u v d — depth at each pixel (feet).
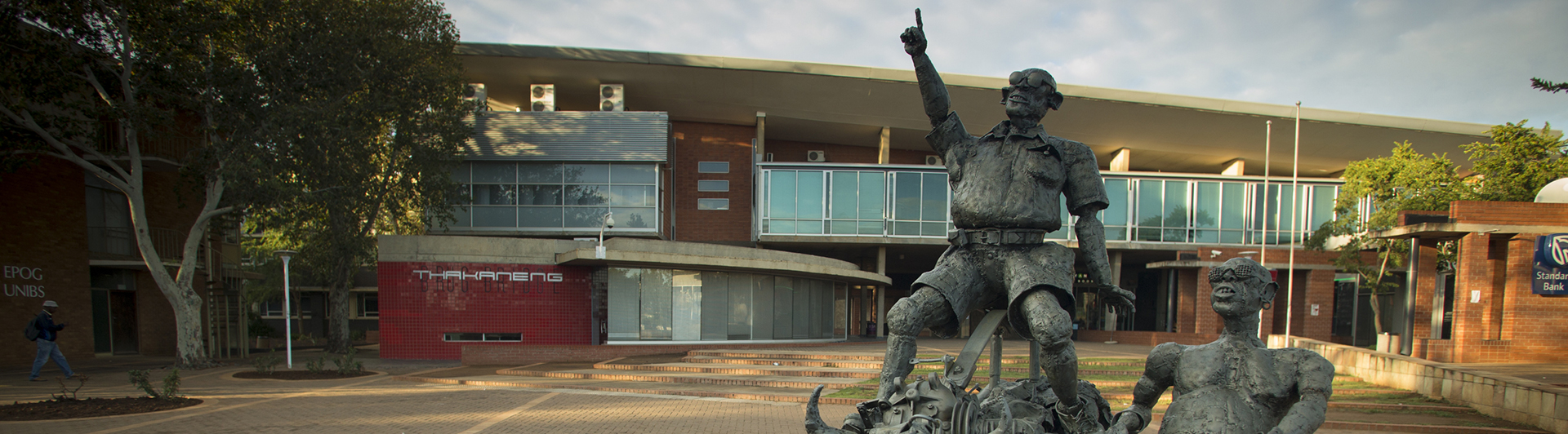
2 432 27.32
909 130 126.62
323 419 31.86
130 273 75.51
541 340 72.64
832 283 95.35
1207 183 112.27
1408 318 60.54
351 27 66.80
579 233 106.11
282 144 60.29
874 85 113.19
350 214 72.49
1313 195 111.34
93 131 57.93
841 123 125.49
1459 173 127.03
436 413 34.37
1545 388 27.78
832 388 45.32
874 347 80.74
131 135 57.93
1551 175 68.08
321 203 66.08
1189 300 103.60
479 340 71.67
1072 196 14.64
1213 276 11.07
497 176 106.32
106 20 54.24
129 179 58.03
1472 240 55.11
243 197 59.21
